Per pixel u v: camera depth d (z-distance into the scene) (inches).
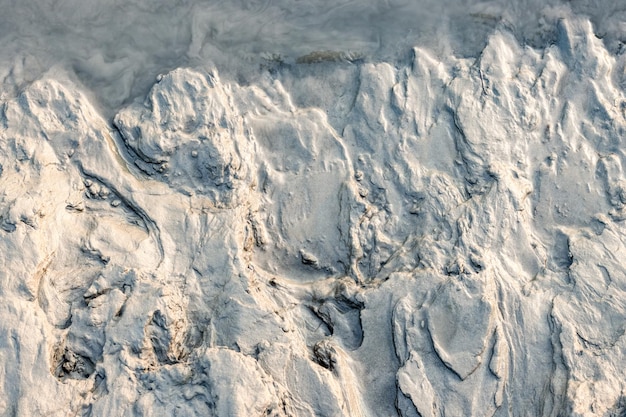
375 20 199.2
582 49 188.9
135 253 165.5
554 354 155.2
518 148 180.2
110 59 195.2
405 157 180.7
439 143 181.9
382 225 176.4
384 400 156.6
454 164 179.9
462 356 152.8
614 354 153.6
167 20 198.8
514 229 169.5
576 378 150.9
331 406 149.4
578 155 178.5
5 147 174.6
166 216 171.9
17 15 197.6
